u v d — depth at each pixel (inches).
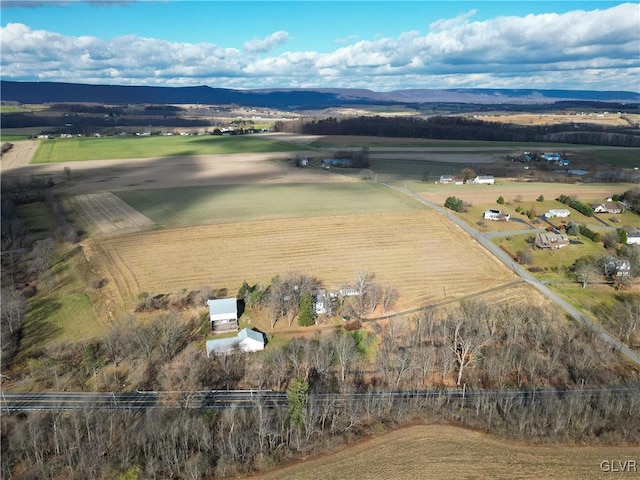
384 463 2689.5
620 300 4379.9
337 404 3164.4
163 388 3334.2
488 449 2773.1
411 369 3410.4
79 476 2610.7
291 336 3907.5
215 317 3927.2
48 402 3179.1
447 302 4338.1
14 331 3880.4
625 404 3011.8
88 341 3801.7
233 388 3353.8
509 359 3565.5
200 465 2659.9
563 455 2711.6
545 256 5226.4
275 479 2608.3
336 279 4675.2
